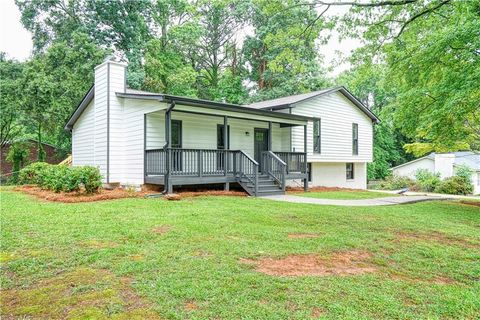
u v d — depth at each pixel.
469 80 8.61
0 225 5.64
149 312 2.60
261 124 15.58
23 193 11.36
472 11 8.56
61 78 19.92
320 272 3.67
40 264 3.70
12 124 23.09
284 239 5.04
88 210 7.28
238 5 25.89
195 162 12.17
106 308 2.66
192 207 7.90
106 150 12.66
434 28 9.59
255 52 29.53
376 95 35.03
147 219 6.26
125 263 3.72
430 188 19.75
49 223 5.84
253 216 6.86
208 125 13.72
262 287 3.13
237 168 12.02
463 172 21.34
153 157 11.22
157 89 24.48
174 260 3.87
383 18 8.98
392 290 3.21
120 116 12.80
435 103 10.04
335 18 8.96
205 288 3.07
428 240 5.42
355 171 20.58
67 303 2.75
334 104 18.08
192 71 25.86
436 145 11.86
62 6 22.58
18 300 2.83
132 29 23.16
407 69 10.27
